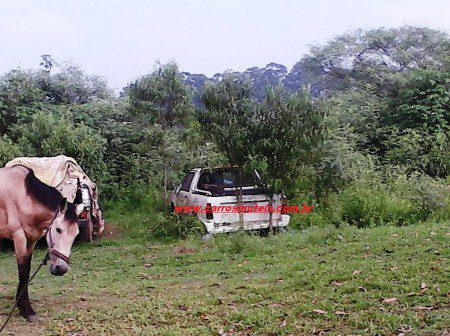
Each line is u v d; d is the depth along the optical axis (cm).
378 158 1672
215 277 821
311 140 1150
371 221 1162
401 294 608
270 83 1167
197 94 1217
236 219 1153
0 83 1591
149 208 1468
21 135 1439
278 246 995
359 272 718
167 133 1333
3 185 665
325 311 581
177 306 659
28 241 671
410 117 1770
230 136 1141
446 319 521
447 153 1587
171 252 1050
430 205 1208
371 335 509
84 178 1114
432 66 2023
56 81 1769
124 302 699
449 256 765
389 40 2359
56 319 643
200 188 1226
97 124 1616
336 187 1292
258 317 581
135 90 1288
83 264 995
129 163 1611
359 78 2358
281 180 1146
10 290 808
